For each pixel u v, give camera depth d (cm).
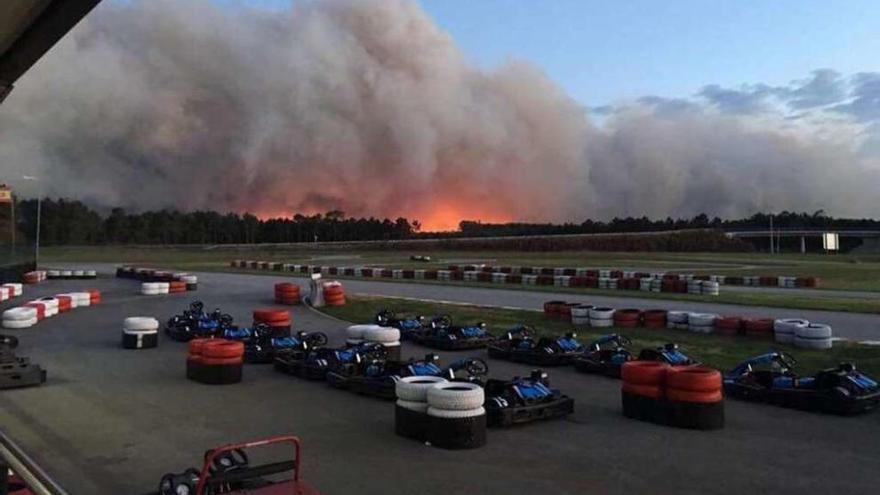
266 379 1409
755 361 1253
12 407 1145
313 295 2909
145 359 1650
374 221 17925
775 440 940
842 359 1511
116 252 10969
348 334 1586
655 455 866
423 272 4719
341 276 5006
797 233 14288
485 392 1052
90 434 970
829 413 1091
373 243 13525
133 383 1358
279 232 17212
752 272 5125
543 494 720
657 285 3344
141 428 1005
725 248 13750
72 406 1152
